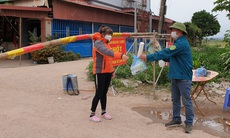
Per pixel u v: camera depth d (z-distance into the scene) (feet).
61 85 26.76
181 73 15.07
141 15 65.00
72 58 53.16
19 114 17.56
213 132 15.55
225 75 31.27
